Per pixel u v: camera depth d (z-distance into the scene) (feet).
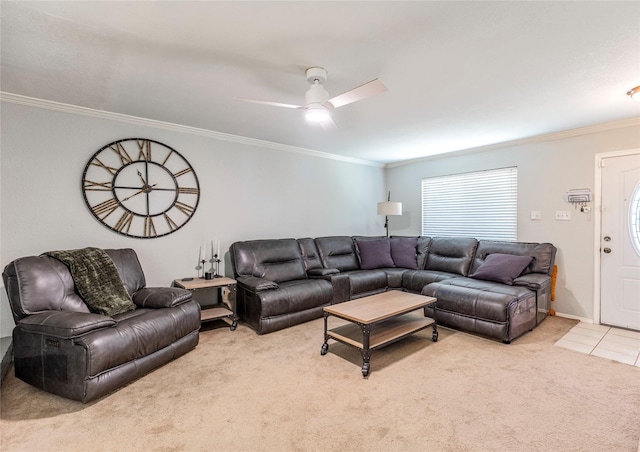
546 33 6.06
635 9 5.34
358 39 6.26
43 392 7.17
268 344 10.05
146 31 6.01
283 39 6.26
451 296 11.09
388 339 8.70
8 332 9.18
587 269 12.39
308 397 7.02
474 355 9.16
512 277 11.89
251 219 14.20
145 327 7.86
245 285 11.52
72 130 10.09
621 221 11.66
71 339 6.72
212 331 11.24
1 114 9.02
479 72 7.68
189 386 7.50
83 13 5.46
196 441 5.64
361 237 17.60
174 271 12.11
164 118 11.23
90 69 7.54
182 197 12.26
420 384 7.55
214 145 13.06
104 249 10.08
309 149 16.06
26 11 5.39
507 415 6.33
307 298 11.90
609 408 6.55
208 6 5.27
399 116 10.91
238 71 7.63
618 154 11.64
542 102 9.62
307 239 15.17
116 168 10.88
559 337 10.57
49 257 8.39
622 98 9.30
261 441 5.64
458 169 16.55
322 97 7.48
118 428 5.99
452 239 15.47
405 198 19.20
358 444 5.54
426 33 6.06
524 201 14.08
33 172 9.50
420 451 5.36
